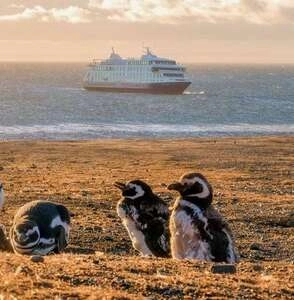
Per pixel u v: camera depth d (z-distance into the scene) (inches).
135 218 699.4
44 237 619.2
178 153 2637.8
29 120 4827.8
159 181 1747.0
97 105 6505.9
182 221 592.7
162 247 692.1
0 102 6579.7
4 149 2706.7
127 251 896.9
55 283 459.5
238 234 1047.0
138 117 5339.6
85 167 2124.8
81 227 1035.3
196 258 589.9
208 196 600.4
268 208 1286.9
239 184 1707.7
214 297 457.7
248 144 3043.8
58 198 1352.1
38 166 2123.5
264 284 506.6
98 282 474.0
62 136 3887.8
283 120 5354.3
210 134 4234.7
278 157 2503.7
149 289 463.8
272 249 949.8
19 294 426.9
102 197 1389.0
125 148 2839.6
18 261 526.3
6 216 1106.1
